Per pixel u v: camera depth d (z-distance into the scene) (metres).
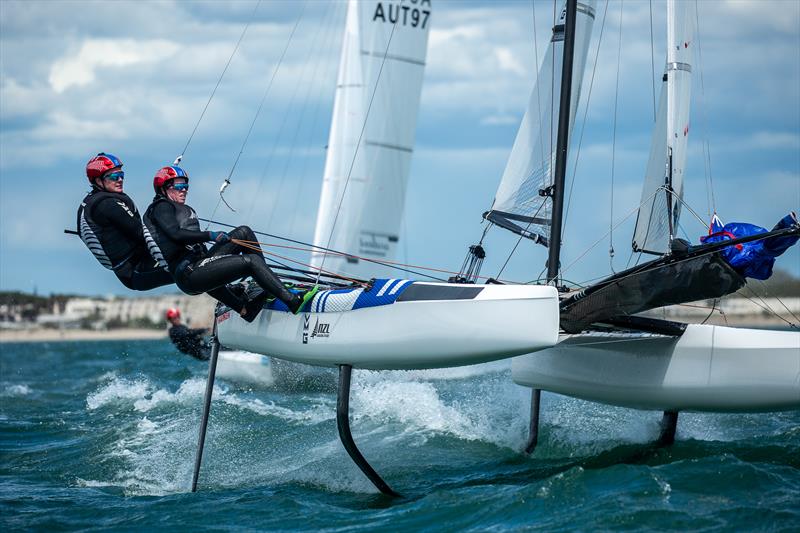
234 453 33.09
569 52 30.28
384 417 37.84
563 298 27.14
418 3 65.06
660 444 30.33
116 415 44.03
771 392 25.31
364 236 65.00
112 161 27.14
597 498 22.91
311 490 27.34
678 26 29.45
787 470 26.11
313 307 26.66
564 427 33.47
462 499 23.89
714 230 25.72
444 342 24.16
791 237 23.95
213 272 25.95
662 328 26.80
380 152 64.94
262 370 50.59
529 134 31.83
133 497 27.31
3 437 38.97
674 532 20.62
